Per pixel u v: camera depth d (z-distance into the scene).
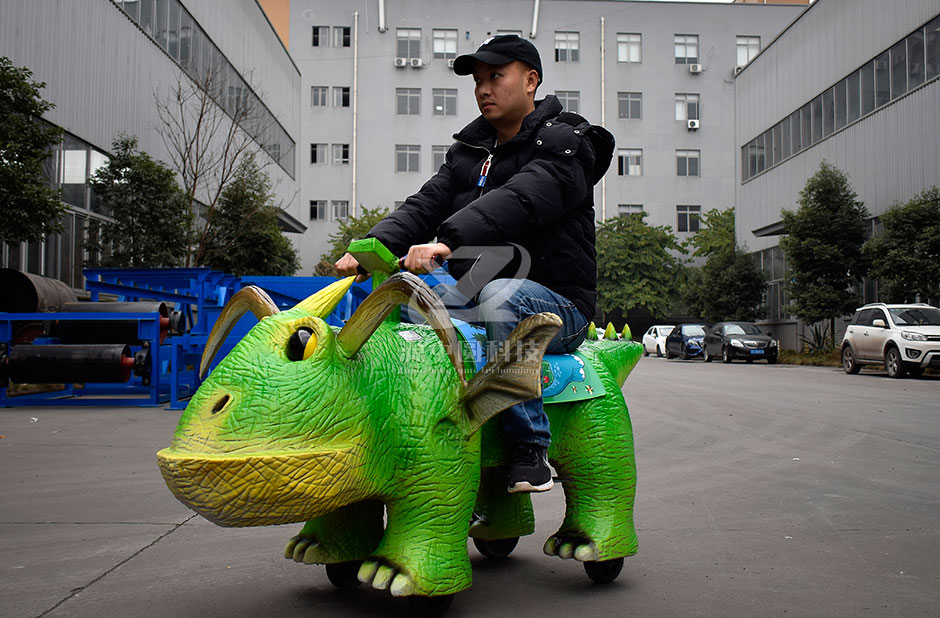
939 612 3.02
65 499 5.07
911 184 20.77
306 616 2.87
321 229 39.66
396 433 2.48
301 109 39.62
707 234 39.25
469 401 2.60
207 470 2.05
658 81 41.56
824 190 22.16
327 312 2.46
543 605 3.04
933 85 19.84
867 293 23.02
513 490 2.69
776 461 6.60
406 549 2.51
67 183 15.73
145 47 19.17
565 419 3.07
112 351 9.99
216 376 2.25
